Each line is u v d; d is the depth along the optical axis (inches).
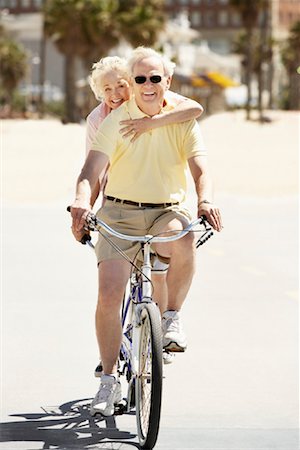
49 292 642.8
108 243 365.4
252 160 1899.6
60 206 1130.7
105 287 360.2
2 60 6501.0
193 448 355.3
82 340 520.1
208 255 804.6
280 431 377.7
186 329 545.3
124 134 364.2
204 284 677.3
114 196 370.6
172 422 387.2
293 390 434.0
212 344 513.3
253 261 778.2
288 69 7150.6
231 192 1341.0
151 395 331.0
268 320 570.9
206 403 414.0
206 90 5826.8
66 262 754.8
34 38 7839.6
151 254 375.9
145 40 4315.9
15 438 362.3
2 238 872.9
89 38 4288.9
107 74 380.2
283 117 4215.1
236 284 679.1
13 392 426.0
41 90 5743.1
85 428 375.2
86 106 5049.2
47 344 510.3
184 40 6771.7
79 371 460.8
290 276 713.6
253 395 425.7
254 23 5349.4
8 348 502.0
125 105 372.5
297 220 1043.9
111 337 366.9
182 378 450.9
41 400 414.6
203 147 370.0
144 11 4308.6
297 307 608.4
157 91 366.9
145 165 368.2
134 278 380.5
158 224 365.7
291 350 503.5
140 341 353.4
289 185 1430.9
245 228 973.2
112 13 4274.1
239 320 569.3
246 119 4067.4
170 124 367.6
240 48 7239.2
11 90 6628.9
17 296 629.3
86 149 397.1
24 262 753.0
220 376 454.9
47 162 1797.5
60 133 2655.0
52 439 361.1
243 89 6924.2
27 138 2470.5
